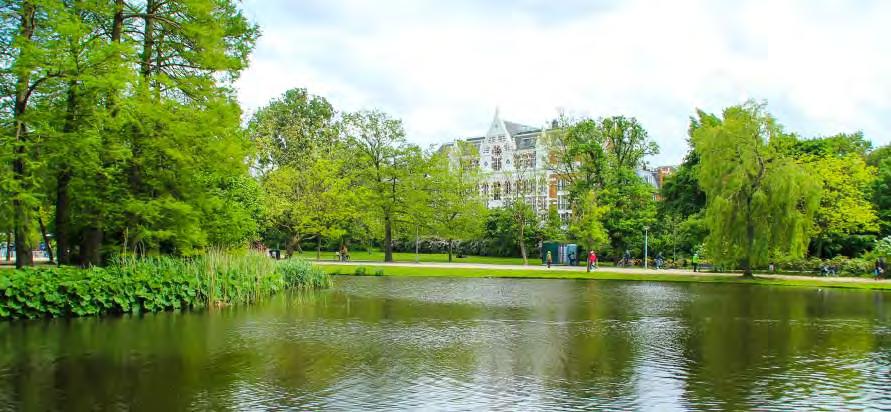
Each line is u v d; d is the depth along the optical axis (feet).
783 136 153.07
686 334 59.67
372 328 61.11
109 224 74.64
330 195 167.73
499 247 239.91
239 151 74.69
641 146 213.05
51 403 33.40
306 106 262.06
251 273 88.38
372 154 190.80
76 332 54.13
